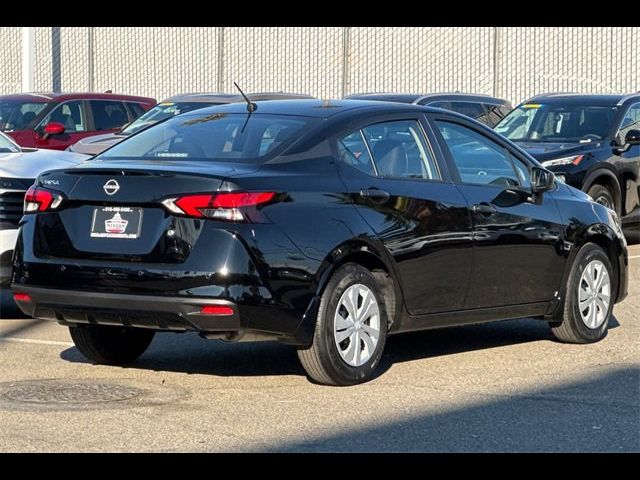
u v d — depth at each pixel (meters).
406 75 28.59
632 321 10.02
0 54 33.59
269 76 30.28
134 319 6.99
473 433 6.32
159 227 6.92
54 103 18.95
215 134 7.66
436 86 28.27
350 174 7.45
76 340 7.89
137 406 6.82
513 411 6.81
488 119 20.09
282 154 7.28
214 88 30.81
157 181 6.95
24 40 23.44
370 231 7.36
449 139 8.16
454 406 6.91
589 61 26.52
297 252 7.00
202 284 6.79
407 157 7.84
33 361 8.16
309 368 7.28
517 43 27.25
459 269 7.92
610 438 6.26
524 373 7.86
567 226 8.66
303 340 7.10
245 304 6.80
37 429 6.27
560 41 26.77
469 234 7.96
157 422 6.46
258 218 6.89
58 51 32.53
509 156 8.54
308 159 7.32
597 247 8.95
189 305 6.80
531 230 8.38
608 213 9.12
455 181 8.03
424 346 8.84
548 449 6.03
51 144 18.66
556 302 8.67
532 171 8.51
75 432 6.23
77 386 7.35
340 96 29.55
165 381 7.54
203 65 30.92
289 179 7.12
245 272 6.81
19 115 18.94
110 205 7.08
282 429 6.34
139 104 20.02
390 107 7.96
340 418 6.60
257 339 7.03
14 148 11.25
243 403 6.93
